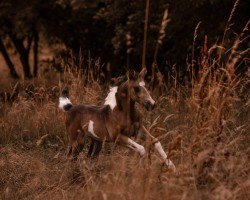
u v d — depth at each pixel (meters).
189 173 10.41
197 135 10.77
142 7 23.31
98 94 17.73
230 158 10.25
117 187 9.95
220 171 10.53
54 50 32.94
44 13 30.92
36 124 17.03
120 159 11.87
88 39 31.06
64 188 12.33
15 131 17.25
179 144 10.71
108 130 12.77
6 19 33.53
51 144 16.06
